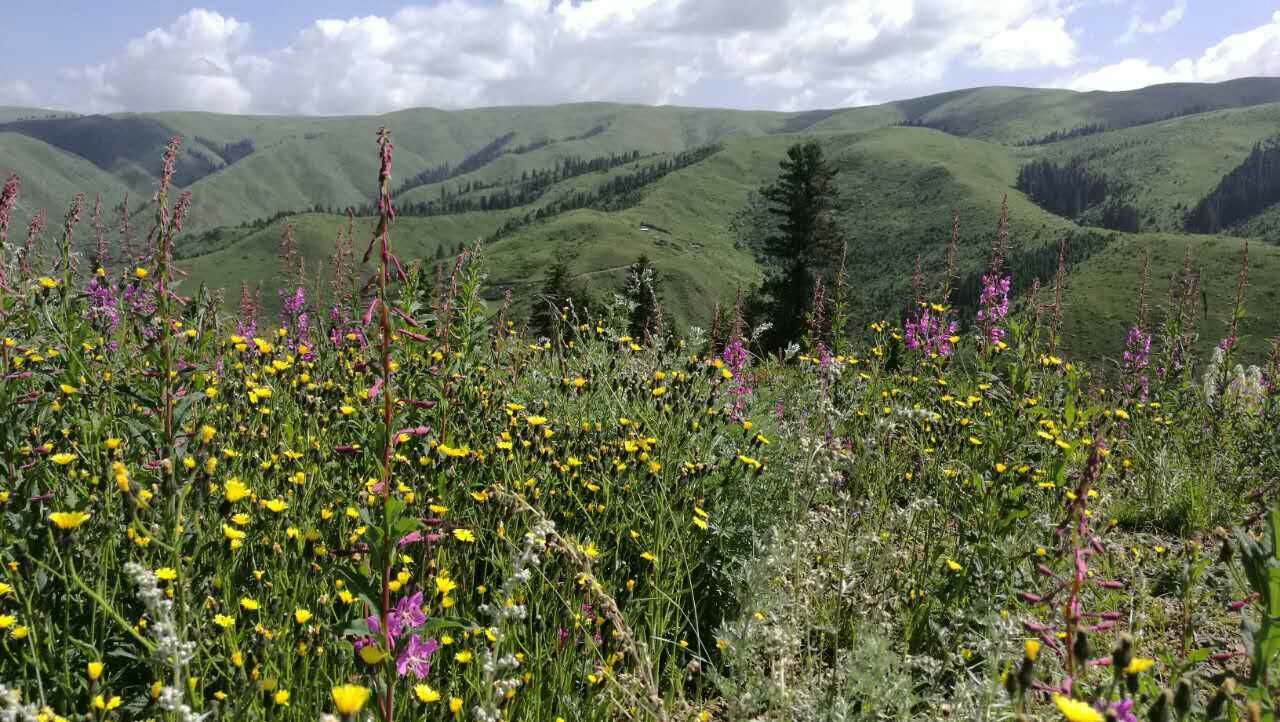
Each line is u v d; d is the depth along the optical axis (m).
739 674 2.96
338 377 5.29
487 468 4.18
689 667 3.09
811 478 3.86
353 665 2.48
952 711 2.70
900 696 2.73
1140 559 4.44
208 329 3.92
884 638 2.86
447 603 2.77
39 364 3.79
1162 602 4.15
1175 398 7.96
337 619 2.77
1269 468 6.25
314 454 3.64
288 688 2.46
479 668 2.72
